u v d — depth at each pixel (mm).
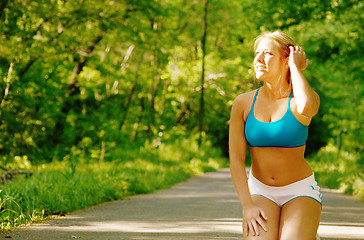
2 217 8836
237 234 8211
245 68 41656
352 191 16797
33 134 23359
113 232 8234
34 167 19641
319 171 25266
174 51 40312
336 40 22703
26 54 20438
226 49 45125
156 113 44688
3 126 21719
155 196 15477
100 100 33094
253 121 4098
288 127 3969
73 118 29906
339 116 44844
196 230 8578
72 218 9969
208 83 43062
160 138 38812
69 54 23828
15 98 22172
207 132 55031
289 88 4070
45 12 20234
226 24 42250
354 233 8438
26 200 10250
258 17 19703
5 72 19984
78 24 22906
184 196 15523
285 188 4109
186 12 40562
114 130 30719
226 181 23609
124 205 12648
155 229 8633
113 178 15859
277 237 3973
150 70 38625
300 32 22812
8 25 20078
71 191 11961
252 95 4195
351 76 24953
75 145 29875
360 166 24625
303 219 3949
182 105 49344
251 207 4027
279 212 4109
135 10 24625
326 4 18359
